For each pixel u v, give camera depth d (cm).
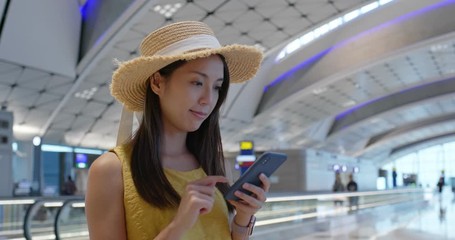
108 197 203
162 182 203
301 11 2439
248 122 4278
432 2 2966
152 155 208
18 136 3045
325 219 1988
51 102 2777
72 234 1058
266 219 1441
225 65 234
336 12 2480
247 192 213
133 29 2284
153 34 222
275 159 207
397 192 3656
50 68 2427
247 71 248
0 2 2003
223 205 226
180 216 187
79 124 3247
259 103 4166
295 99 3916
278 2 2322
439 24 3083
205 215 214
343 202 2305
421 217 2127
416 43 3186
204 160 243
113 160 208
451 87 4728
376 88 4331
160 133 217
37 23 2214
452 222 1838
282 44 2830
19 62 2288
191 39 215
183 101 213
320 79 3662
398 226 1706
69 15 2323
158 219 199
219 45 224
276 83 3997
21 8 2097
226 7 2295
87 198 207
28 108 2764
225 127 4194
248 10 2362
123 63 211
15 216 1030
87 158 3603
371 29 3238
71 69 2517
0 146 1883
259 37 2692
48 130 3150
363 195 2683
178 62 212
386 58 3350
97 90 2870
